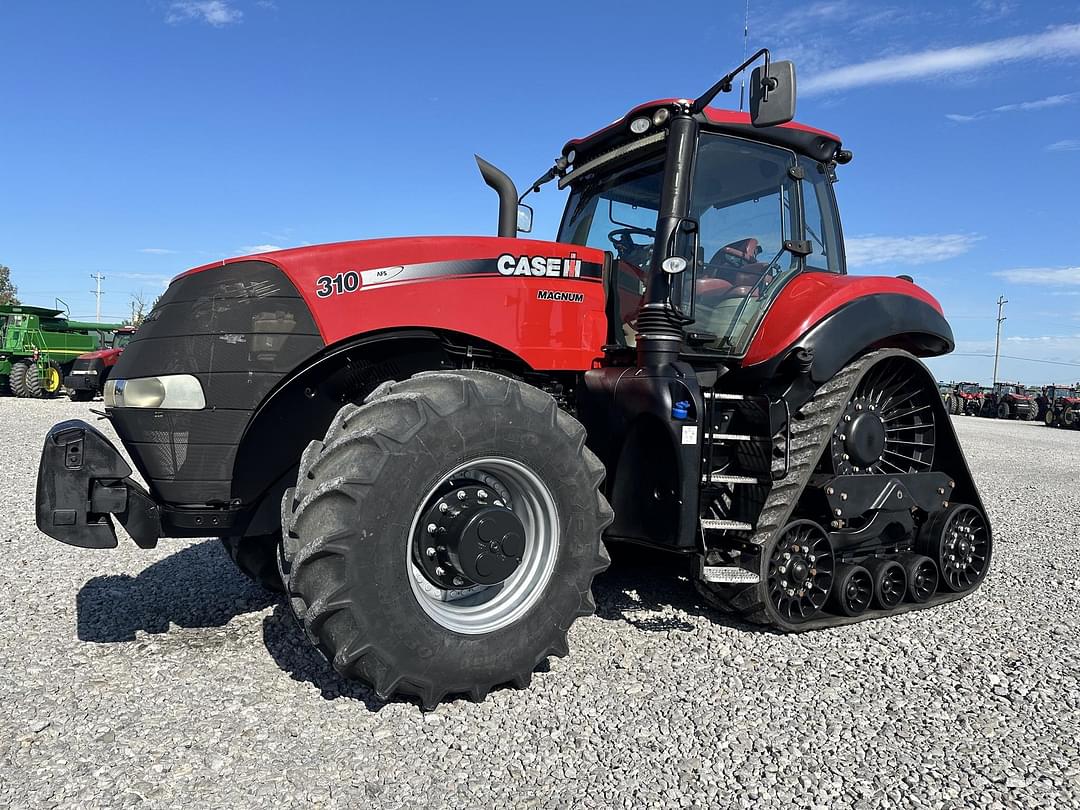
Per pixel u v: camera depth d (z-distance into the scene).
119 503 2.94
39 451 9.98
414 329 3.28
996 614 4.23
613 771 2.46
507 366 3.66
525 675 2.97
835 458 4.01
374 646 2.64
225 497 3.00
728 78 3.42
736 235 4.04
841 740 2.72
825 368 3.89
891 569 4.20
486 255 3.43
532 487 3.01
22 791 2.25
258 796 2.26
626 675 3.20
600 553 3.14
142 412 3.00
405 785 2.34
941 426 4.66
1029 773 2.54
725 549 3.75
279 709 2.82
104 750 2.50
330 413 3.36
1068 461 13.49
